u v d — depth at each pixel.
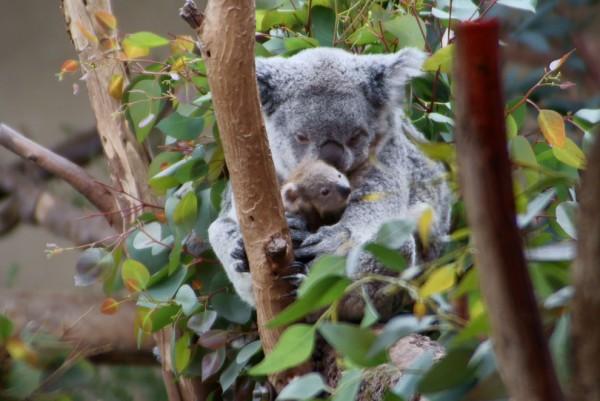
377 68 9.45
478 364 3.97
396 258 4.36
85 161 18.38
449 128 9.00
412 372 4.35
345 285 4.22
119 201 10.04
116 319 12.17
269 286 6.58
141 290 8.15
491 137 2.86
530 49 15.55
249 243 6.55
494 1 8.91
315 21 9.56
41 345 9.00
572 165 7.28
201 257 8.70
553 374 2.92
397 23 9.03
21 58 21.11
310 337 4.29
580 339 2.79
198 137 8.95
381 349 3.97
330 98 9.25
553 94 14.08
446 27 9.03
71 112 21.14
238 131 6.17
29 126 20.94
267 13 9.52
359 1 9.45
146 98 9.01
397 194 9.09
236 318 8.28
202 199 8.79
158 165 9.28
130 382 13.33
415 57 8.98
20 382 8.22
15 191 17.03
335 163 9.01
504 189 2.87
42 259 21.12
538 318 2.91
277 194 6.43
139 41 8.86
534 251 3.80
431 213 4.20
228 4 5.87
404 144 9.61
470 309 4.07
